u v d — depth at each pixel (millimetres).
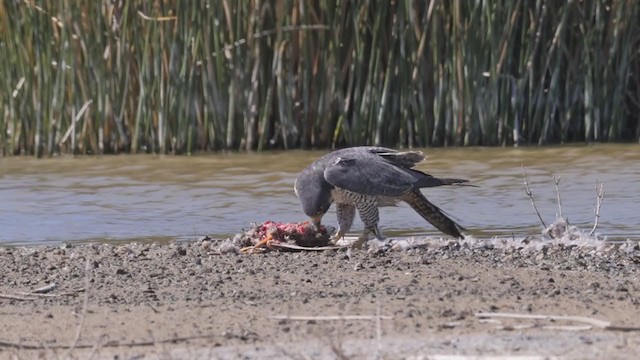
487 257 10375
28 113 18688
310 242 11062
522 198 14250
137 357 7047
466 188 14953
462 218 13141
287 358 6902
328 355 6949
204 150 18938
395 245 11109
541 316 7727
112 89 18734
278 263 10180
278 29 18719
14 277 9836
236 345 7273
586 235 11547
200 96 18844
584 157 17375
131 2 18500
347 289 8938
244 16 18750
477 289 8844
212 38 18672
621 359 6711
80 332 7316
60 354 7160
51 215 13617
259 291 8961
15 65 18641
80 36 18578
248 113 18906
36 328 7902
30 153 18781
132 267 10156
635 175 15617
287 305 8391
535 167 16516
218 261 10367
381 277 9391
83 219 13359
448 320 7762
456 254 10555
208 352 7078
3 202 14414
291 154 18406
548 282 9133
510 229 12508
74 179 16094
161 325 7902
